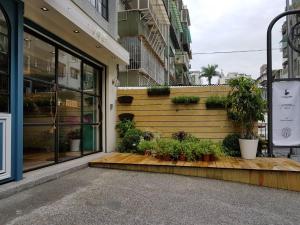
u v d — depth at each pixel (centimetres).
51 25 532
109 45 718
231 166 561
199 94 834
